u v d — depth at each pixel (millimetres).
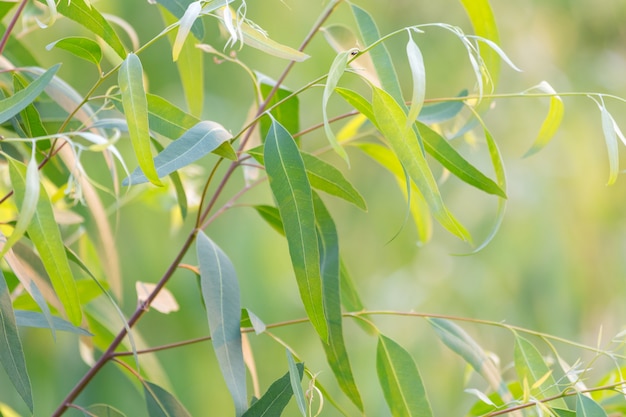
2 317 1510
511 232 2695
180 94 2416
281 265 2596
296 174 1484
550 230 2686
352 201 1554
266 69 2551
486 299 2695
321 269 1585
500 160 1560
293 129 1653
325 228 1586
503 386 1627
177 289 2459
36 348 2227
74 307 1474
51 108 1652
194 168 1834
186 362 2537
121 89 1441
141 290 1658
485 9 1609
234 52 1620
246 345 1620
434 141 1563
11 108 1484
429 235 1707
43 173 1703
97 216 1644
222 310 1528
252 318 1534
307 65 2570
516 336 1598
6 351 1508
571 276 2688
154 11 2377
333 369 1587
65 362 2256
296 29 2527
